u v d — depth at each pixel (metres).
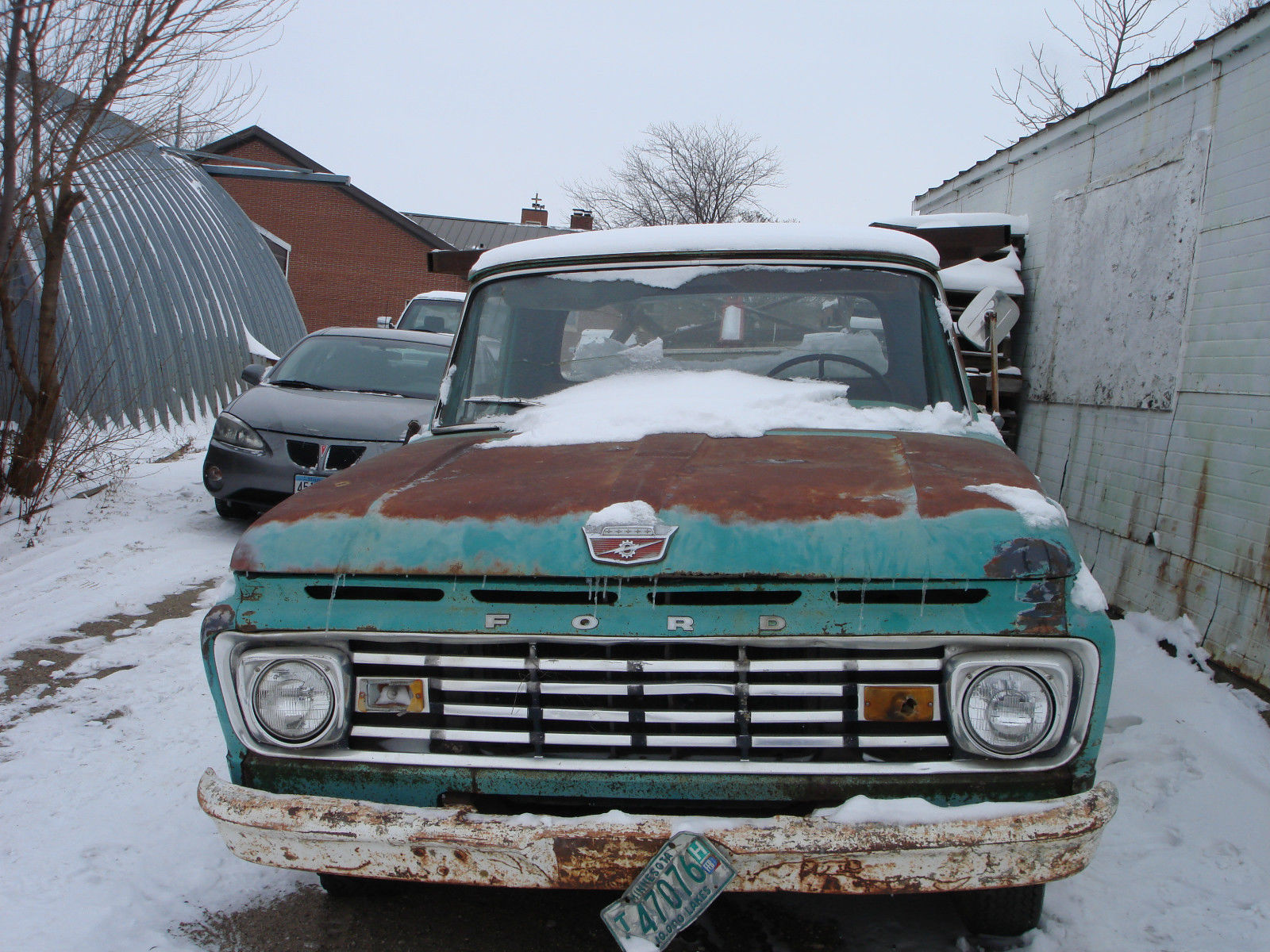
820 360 3.29
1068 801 2.01
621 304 3.45
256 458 6.79
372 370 7.91
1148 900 2.83
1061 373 6.57
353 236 28.38
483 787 2.17
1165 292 5.30
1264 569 4.26
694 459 2.57
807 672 2.10
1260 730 3.91
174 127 8.18
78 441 8.41
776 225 3.54
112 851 3.10
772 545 2.10
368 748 2.25
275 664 2.23
